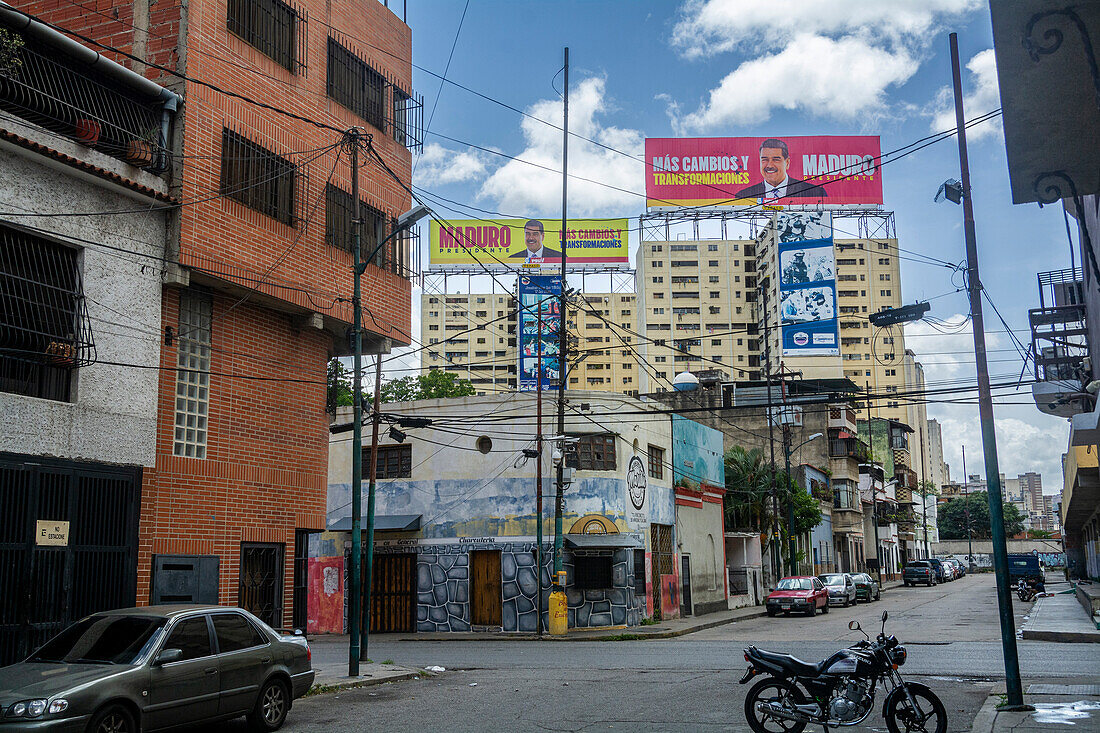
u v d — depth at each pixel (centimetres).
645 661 1920
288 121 1852
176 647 1000
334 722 1169
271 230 1783
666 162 9600
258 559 1816
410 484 3222
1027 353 1931
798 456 6531
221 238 1666
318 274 1906
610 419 3114
